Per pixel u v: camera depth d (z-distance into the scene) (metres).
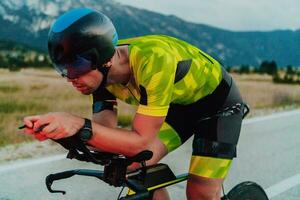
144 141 2.22
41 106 9.98
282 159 6.22
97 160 2.09
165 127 2.93
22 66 52.00
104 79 2.26
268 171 5.66
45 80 21.06
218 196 2.84
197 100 2.79
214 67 2.80
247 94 13.44
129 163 2.22
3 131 7.09
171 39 2.61
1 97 10.95
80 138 2.00
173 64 2.33
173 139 2.92
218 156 2.78
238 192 3.03
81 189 4.78
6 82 18.36
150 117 2.25
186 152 6.46
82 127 1.99
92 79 2.21
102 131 2.06
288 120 9.25
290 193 4.94
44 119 1.89
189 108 2.85
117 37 2.24
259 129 8.18
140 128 2.24
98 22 2.11
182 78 2.55
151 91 2.26
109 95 2.66
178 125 2.92
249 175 5.48
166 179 2.53
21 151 6.14
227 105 2.85
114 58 2.31
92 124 2.03
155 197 2.86
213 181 2.77
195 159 2.80
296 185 5.20
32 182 4.94
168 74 2.28
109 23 2.17
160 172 2.51
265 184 5.19
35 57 56.16
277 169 5.76
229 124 2.84
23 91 13.06
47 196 4.56
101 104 2.67
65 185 4.89
